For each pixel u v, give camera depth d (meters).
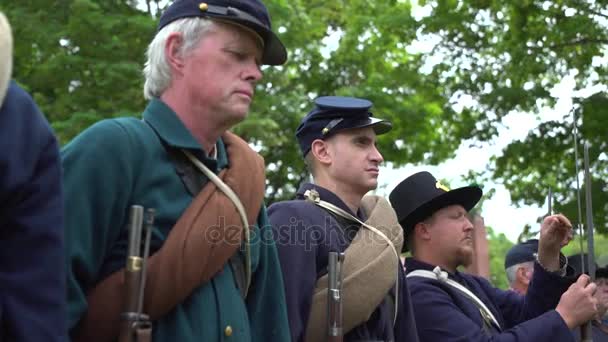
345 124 3.69
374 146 3.76
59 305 1.92
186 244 2.43
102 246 2.40
